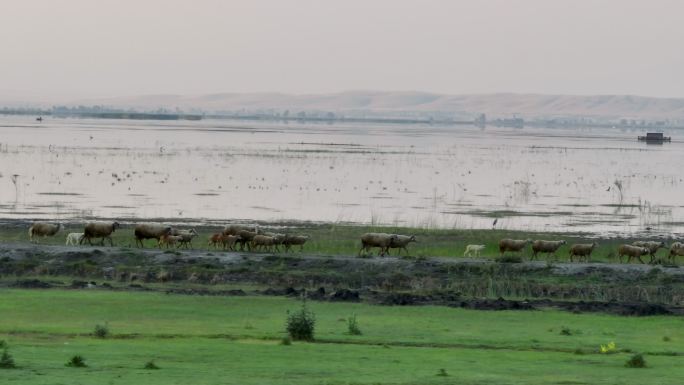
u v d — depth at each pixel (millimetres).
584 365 71625
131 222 183375
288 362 68438
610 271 128500
